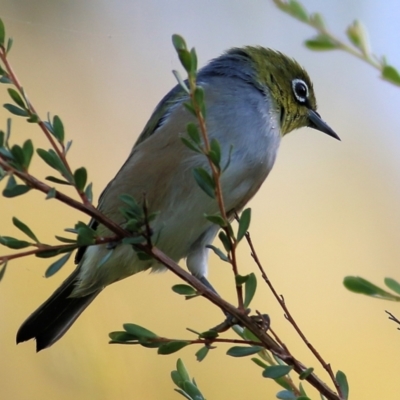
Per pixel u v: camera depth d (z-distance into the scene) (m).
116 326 11.18
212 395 11.31
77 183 5.03
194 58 4.76
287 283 12.66
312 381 5.13
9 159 4.88
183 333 11.58
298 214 13.38
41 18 12.90
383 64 3.96
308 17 4.10
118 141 12.62
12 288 11.16
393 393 11.72
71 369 10.40
